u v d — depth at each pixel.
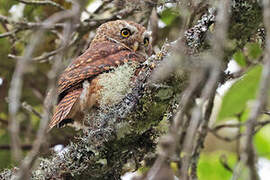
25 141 12.40
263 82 4.19
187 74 6.61
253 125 4.58
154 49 11.50
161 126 7.37
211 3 7.08
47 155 7.46
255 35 7.69
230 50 6.66
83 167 7.00
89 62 9.67
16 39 11.42
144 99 7.04
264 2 4.37
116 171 7.30
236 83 10.42
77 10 5.54
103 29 12.09
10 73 12.50
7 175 7.07
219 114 10.80
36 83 12.59
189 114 9.27
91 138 7.04
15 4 12.20
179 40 6.34
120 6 11.15
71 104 8.98
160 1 10.15
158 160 5.15
